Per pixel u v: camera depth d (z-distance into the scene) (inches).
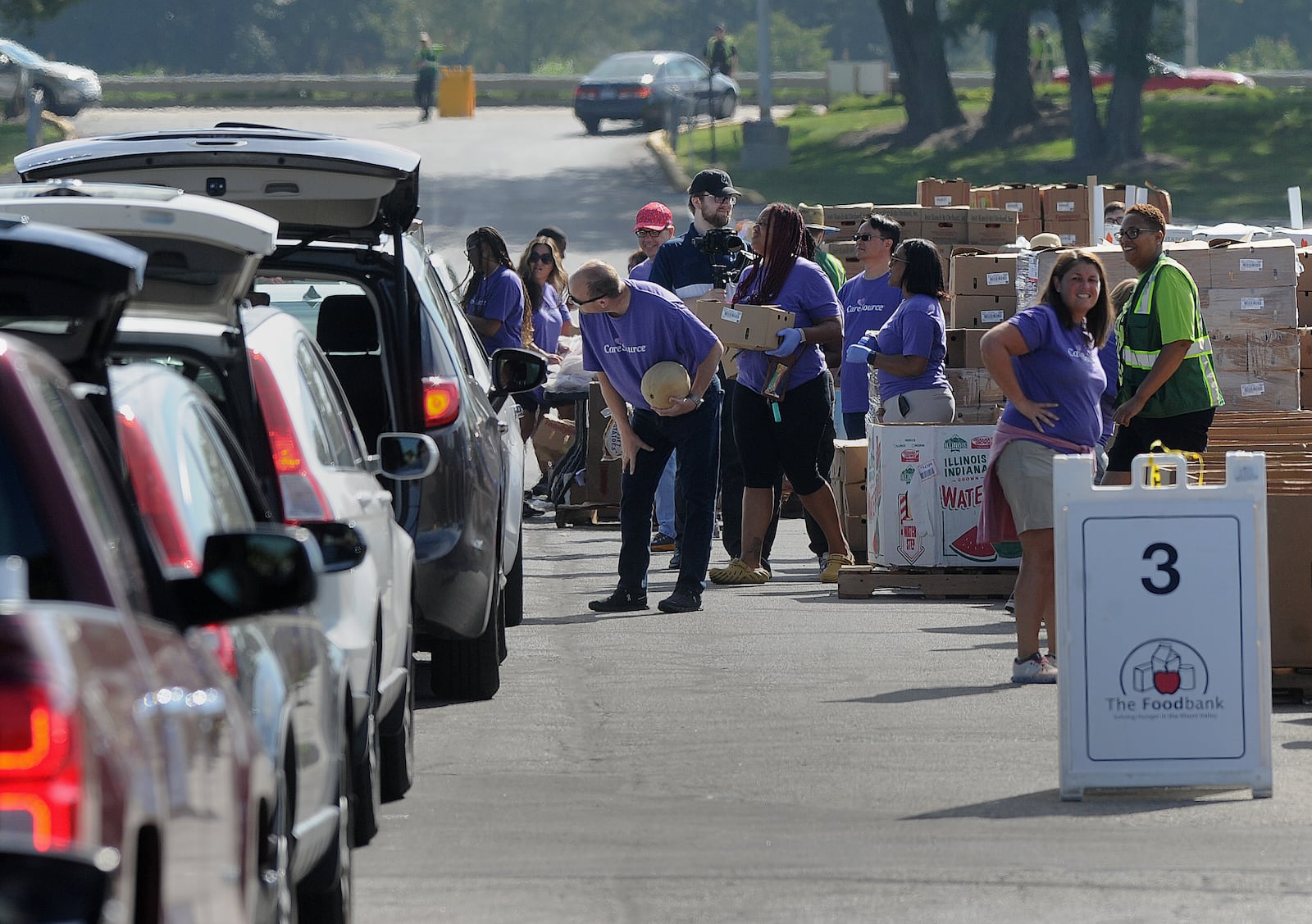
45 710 323.9
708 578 1519.4
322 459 756.6
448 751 923.4
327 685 605.6
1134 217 1283.2
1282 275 1626.5
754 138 5334.6
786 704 1024.2
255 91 7317.9
